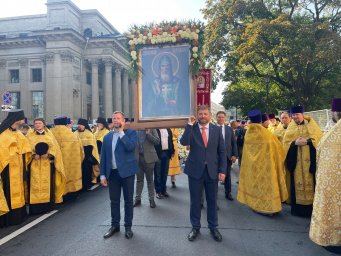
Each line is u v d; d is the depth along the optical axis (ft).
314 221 14.15
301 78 85.61
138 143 21.89
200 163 15.96
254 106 96.27
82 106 154.30
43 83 150.10
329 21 79.87
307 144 19.52
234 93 95.55
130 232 16.20
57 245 15.33
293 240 15.79
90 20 164.86
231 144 24.61
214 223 16.11
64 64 143.43
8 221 18.40
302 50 70.90
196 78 16.90
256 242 15.49
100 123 33.14
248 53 77.41
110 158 16.58
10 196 18.31
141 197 24.84
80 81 153.28
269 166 19.76
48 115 142.41
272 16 86.07
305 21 87.61
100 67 162.71
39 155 20.65
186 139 16.01
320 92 91.15
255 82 102.58
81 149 26.37
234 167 43.70
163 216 19.67
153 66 17.29
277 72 90.53
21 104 151.94
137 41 17.13
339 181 13.64
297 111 20.12
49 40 143.13
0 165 18.04
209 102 27.40
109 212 20.86
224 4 86.12
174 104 17.04
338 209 13.62
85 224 18.44
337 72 86.22
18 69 153.79
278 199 19.63
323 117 37.01
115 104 165.78
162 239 15.84
